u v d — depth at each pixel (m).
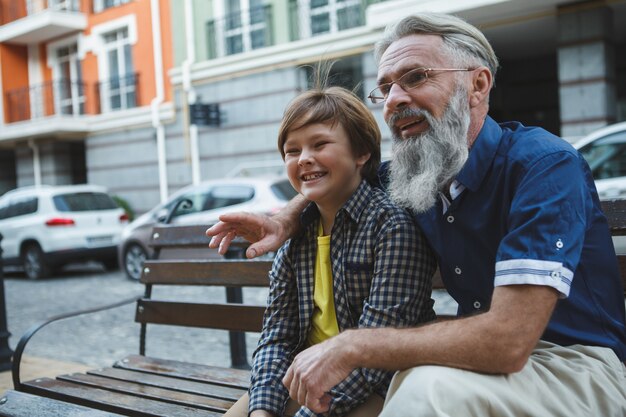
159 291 9.11
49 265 11.58
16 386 2.90
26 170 19.83
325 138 1.97
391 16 11.34
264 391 1.94
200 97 15.45
